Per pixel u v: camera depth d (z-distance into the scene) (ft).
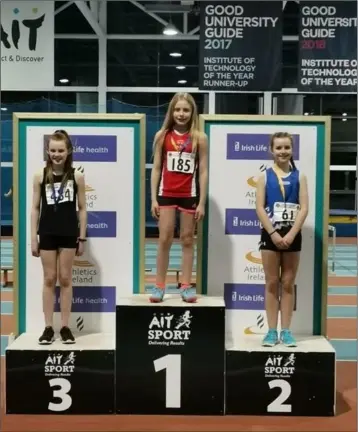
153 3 39.65
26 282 14.98
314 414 13.24
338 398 14.32
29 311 15.01
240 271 14.88
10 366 13.24
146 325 13.24
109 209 14.88
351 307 25.49
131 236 14.92
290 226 13.50
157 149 14.07
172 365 13.28
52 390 13.28
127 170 14.82
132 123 14.75
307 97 50.83
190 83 50.52
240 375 13.25
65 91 49.88
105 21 49.06
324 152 14.62
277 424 12.75
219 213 14.79
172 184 13.89
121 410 13.33
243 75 25.16
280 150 13.47
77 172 14.10
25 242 14.93
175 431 12.33
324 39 24.79
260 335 14.83
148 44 50.08
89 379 13.30
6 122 49.26
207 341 13.25
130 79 50.44
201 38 25.07
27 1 28.30
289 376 13.23
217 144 14.70
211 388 13.28
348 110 51.80
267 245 13.62
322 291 14.84
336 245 48.39
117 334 13.26
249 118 14.65
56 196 13.84
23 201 14.84
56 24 48.98
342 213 38.34
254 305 14.89
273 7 24.88
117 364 13.28
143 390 13.32
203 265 14.87
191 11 39.60
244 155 14.71
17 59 28.55
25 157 14.76
